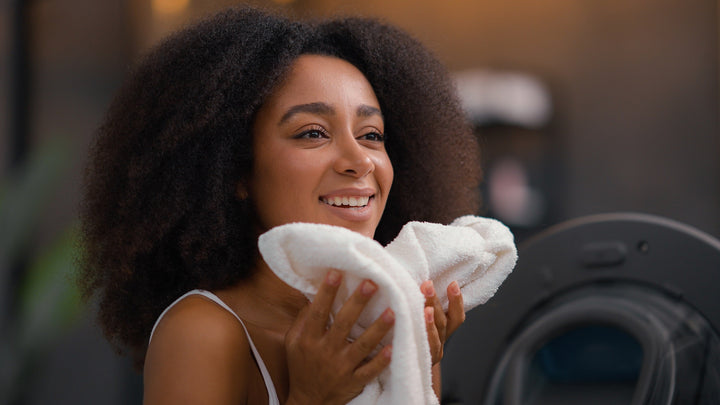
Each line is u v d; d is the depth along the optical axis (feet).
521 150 13.15
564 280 4.31
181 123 3.58
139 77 3.87
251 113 3.54
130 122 3.79
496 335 4.38
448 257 3.15
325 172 3.45
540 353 4.26
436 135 4.50
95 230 3.97
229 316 3.32
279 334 3.47
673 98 12.56
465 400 4.34
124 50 11.77
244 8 3.89
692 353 3.72
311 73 3.57
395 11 14.21
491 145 13.10
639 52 12.82
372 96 3.71
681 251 4.03
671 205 12.55
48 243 11.21
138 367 4.19
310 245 2.86
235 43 3.61
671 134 12.59
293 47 3.64
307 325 3.02
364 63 4.13
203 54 3.68
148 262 3.76
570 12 13.29
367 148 3.63
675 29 12.53
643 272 4.11
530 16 13.51
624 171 12.93
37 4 11.93
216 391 3.11
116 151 3.83
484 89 13.10
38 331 9.78
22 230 10.61
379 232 4.52
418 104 4.39
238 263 3.60
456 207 4.66
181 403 3.05
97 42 11.85
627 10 12.88
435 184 4.52
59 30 11.91
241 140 3.62
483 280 3.42
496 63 13.67
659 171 12.66
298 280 2.95
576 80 13.26
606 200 13.03
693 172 12.42
